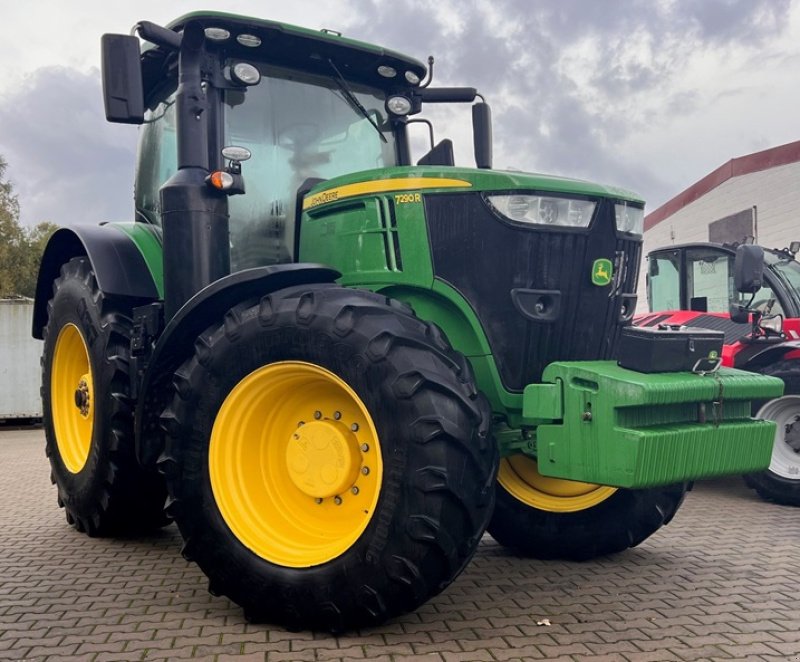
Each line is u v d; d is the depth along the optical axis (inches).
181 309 133.3
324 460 126.0
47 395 202.2
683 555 171.2
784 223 611.5
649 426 119.0
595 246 137.9
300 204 157.9
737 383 126.0
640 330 123.6
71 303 187.5
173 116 177.6
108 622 127.8
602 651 114.4
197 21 147.9
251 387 128.7
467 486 114.0
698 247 296.2
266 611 123.9
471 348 135.5
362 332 118.3
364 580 115.0
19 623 127.4
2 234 1242.6
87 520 183.9
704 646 116.6
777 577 153.5
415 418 113.0
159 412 145.3
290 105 163.8
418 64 173.5
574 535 162.9
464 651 114.1
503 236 133.2
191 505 130.3
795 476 227.9
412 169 137.7
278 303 126.4
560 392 123.3
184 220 143.3
